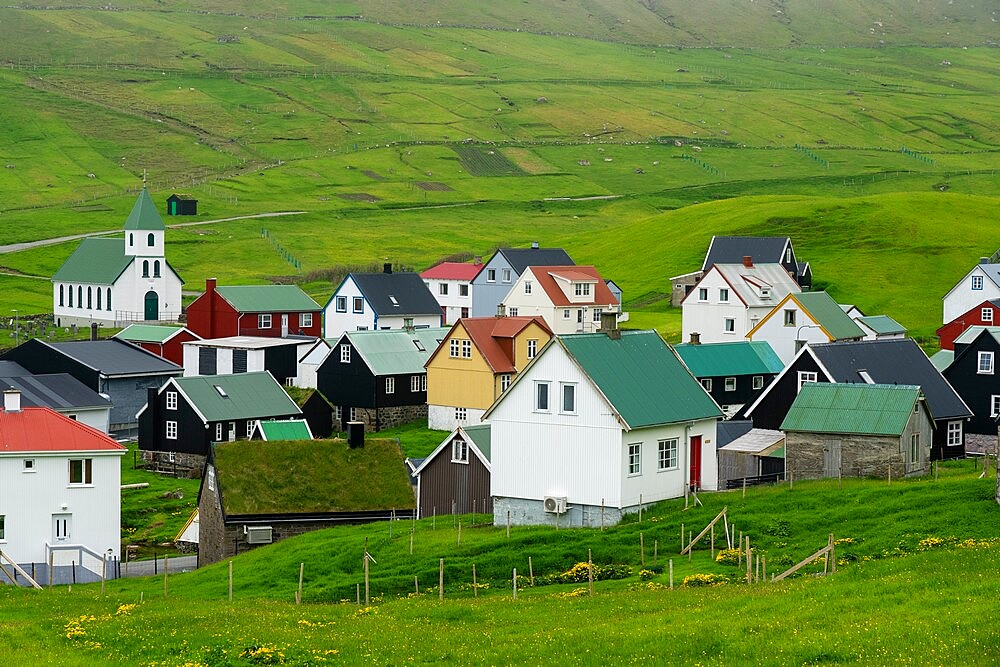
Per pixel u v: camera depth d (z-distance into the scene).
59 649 131.38
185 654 126.06
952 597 123.44
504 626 135.50
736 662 109.25
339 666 120.62
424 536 199.38
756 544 176.75
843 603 126.50
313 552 196.12
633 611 137.12
